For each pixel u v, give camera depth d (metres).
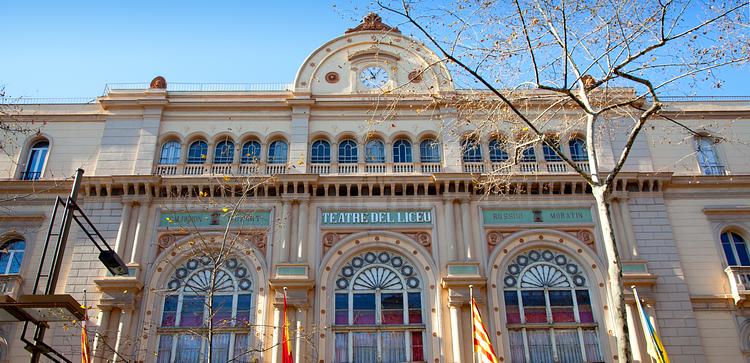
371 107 31.25
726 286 27.00
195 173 29.55
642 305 25.88
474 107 28.09
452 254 27.06
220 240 27.81
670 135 30.91
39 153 30.58
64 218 14.70
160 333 25.80
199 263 27.50
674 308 26.12
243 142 30.75
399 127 30.81
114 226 27.84
